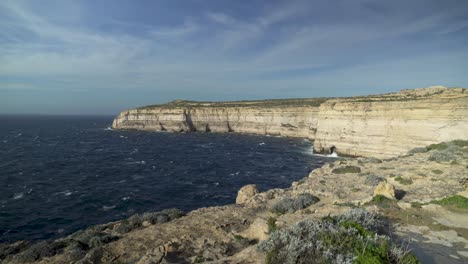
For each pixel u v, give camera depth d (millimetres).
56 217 30391
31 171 51219
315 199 20375
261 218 16703
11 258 15617
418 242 11180
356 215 12695
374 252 8477
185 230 16359
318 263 8195
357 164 32438
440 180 21094
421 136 51438
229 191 40844
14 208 32656
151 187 42312
